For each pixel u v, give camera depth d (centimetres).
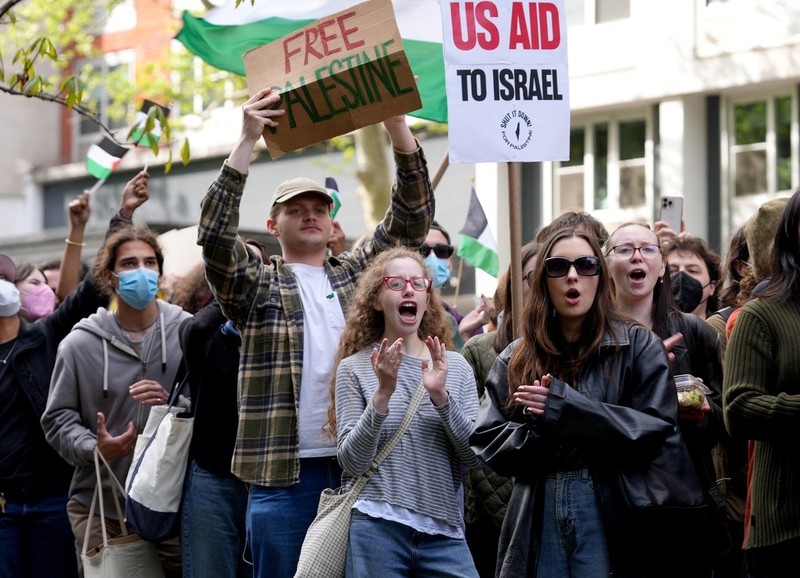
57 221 3381
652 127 2044
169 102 2595
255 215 2786
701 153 1995
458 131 734
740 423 593
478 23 739
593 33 2059
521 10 745
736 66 1912
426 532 645
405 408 656
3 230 3491
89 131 3500
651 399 601
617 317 622
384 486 645
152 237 853
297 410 704
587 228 694
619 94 2031
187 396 815
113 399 841
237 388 738
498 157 738
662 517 589
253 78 731
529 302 627
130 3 3102
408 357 671
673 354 671
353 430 641
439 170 952
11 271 954
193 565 749
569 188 2131
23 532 883
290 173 2736
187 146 903
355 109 714
